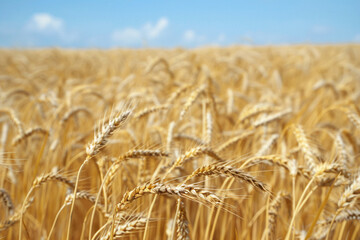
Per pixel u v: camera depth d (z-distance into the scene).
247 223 3.06
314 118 5.27
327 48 23.36
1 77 9.02
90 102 7.55
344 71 12.09
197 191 1.47
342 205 1.88
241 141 3.45
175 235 2.55
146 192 1.52
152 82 7.46
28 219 3.29
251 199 2.97
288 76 12.66
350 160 2.82
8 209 2.40
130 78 7.98
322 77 10.22
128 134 3.55
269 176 3.45
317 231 2.49
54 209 3.60
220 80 9.35
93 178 3.63
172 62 10.05
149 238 3.06
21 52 21.16
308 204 3.41
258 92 9.18
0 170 3.19
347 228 3.07
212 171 1.66
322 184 2.03
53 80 11.23
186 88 3.85
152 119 4.86
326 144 4.81
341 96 7.02
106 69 13.04
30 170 3.78
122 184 3.11
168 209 2.87
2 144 3.94
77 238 3.84
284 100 7.39
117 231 1.72
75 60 16.88
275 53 16.98
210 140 3.06
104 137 1.79
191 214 3.54
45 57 16.86
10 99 6.34
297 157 3.52
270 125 4.57
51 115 4.94
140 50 17.38
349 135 3.72
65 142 3.95
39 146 4.49
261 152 2.99
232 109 5.45
